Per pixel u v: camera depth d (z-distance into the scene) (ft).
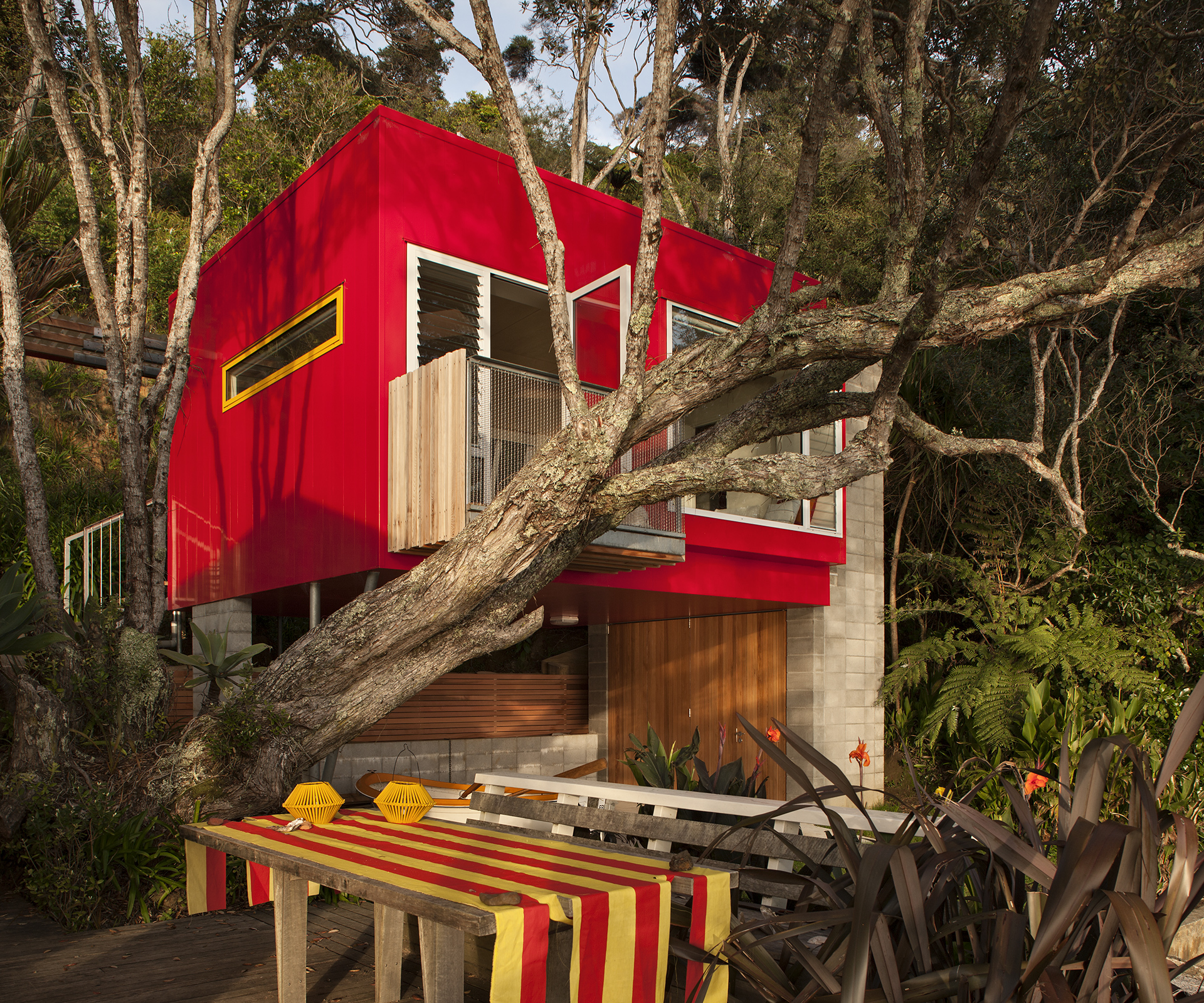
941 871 8.42
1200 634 30.40
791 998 8.11
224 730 18.35
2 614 18.28
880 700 31.96
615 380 24.99
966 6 26.61
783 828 12.76
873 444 17.02
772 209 63.36
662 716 34.14
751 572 28.30
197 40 71.41
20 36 41.16
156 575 21.91
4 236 21.68
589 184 72.69
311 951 14.57
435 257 22.57
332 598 29.17
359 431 22.03
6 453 42.75
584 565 23.89
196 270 23.73
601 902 9.20
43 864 16.92
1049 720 26.68
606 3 58.08
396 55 95.61
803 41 25.39
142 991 12.56
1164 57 29.07
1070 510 20.67
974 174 12.26
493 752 31.50
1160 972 5.91
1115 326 30.89
